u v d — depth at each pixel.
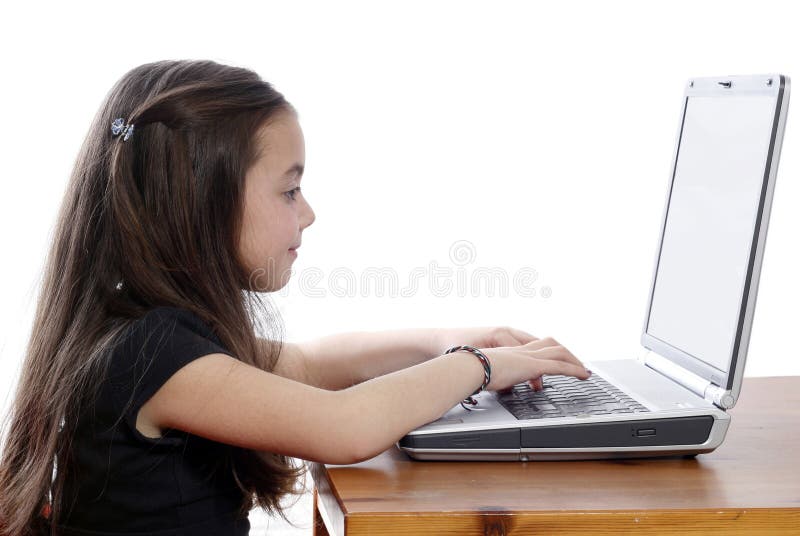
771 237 2.60
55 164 2.21
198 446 0.92
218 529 0.92
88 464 0.90
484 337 1.18
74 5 2.20
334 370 1.21
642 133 2.51
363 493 0.83
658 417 0.94
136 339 0.88
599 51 2.48
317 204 2.42
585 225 2.53
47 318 0.97
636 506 0.81
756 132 1.00
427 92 2.43
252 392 0.86
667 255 1.20
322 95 2.38
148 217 0.94
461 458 0.94
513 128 2.47
